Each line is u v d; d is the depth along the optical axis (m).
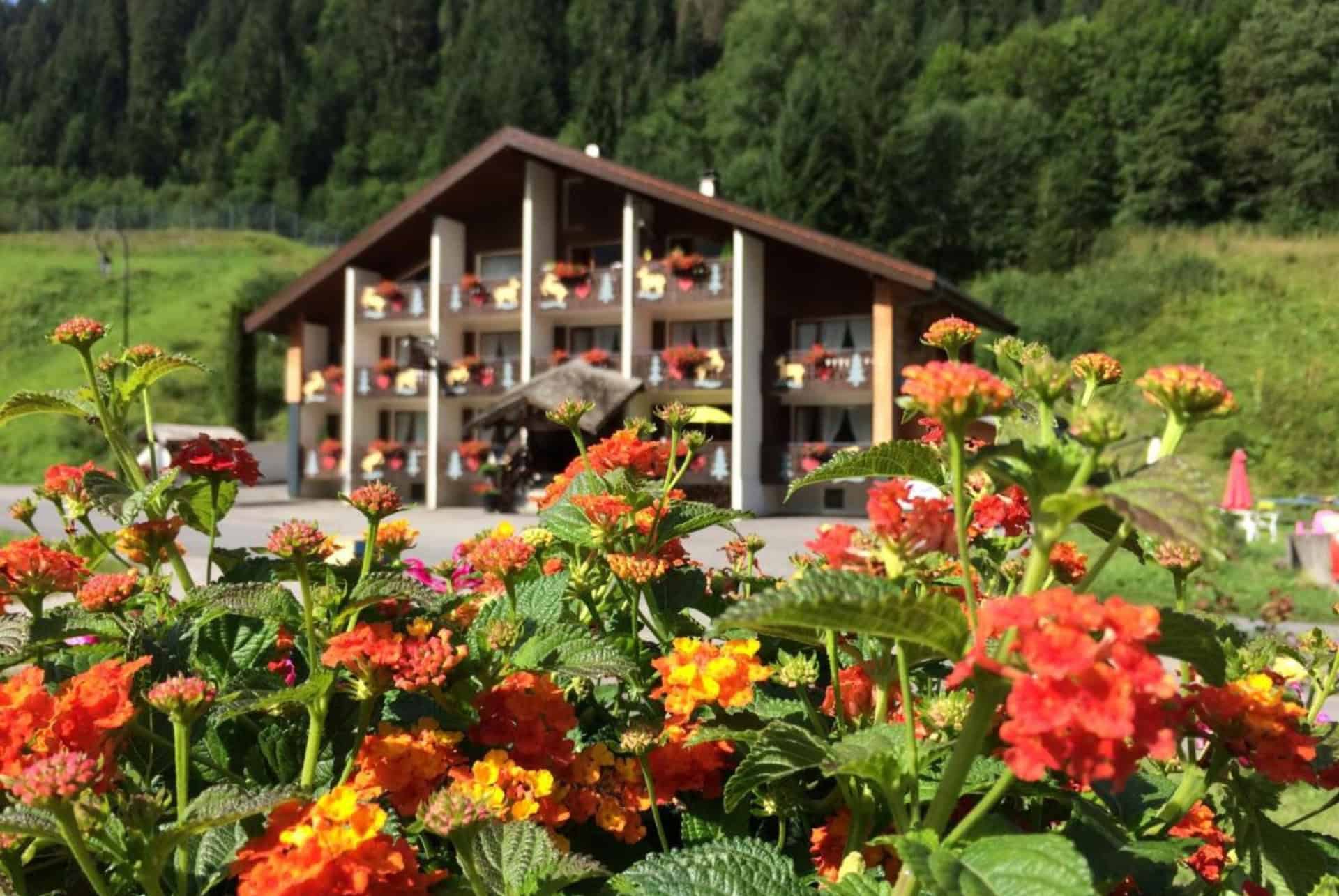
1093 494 0.97
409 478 22.58
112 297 47.69
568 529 1.98
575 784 1.57
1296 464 24.97
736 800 1.27
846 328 19.66
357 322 22.91
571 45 81.25
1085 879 0.92
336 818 1.14
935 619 1.05
